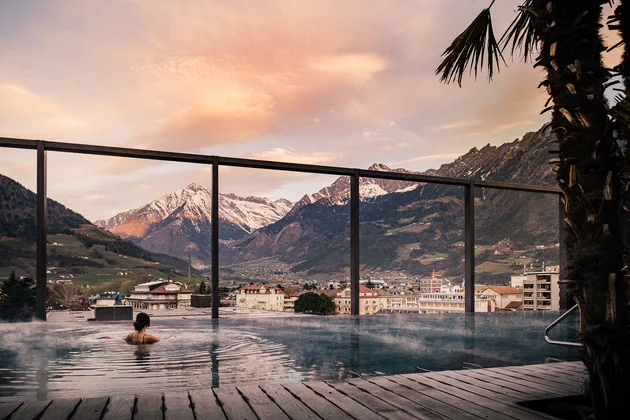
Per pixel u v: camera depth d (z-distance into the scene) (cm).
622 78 173
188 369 301
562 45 173
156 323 580
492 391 214
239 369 301
